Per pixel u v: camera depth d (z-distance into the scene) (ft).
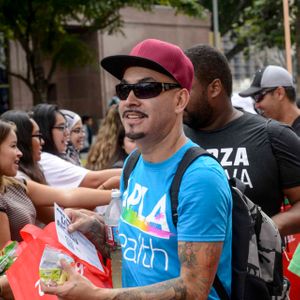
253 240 7.52
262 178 9.34
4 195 10.86
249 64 103.86
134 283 7.31
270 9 63.82
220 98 9.54
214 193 6.77
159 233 7.00
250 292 7.44
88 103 81.10
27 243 7.94
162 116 7.13
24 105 70.03
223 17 72.79
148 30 81.56
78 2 43.01
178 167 7.06
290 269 10.27
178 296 6.59
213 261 6.74
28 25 43.83
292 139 9.38
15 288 7.44
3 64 63.57
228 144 9.55
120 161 15.60
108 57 7.22
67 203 11.77
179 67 7.14
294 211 9.40
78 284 6.55
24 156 13.06
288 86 13.34
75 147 17.40
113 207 8.29
